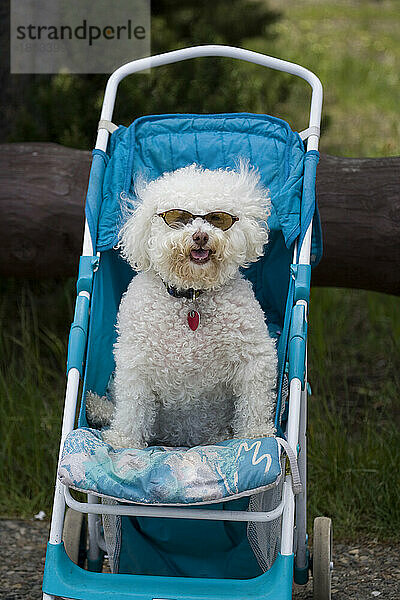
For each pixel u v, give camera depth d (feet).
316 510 12.57
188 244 8.08
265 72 21.52
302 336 8.16
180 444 9.24
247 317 8.47
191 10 20.21
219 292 8.52
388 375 16.61
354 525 12.32
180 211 8.26
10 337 16.19
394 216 13.03
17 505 13.14
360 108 31.96
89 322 8.77
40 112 16.89
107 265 9.60
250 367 8.45
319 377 15.49
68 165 14.08
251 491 7.13
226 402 9.09
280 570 7.38
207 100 17.03
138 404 8.59
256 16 20.93
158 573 8.35
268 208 8.96
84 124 16.58
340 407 15.42
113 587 7.43
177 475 7.24
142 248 8.66
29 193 13.92
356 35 44.11
